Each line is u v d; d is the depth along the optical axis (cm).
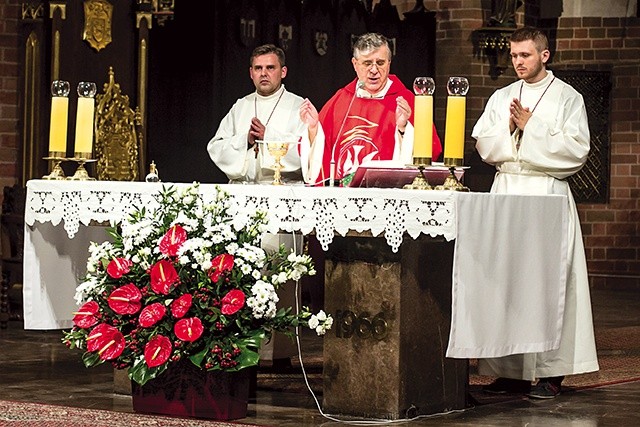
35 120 1227
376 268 671
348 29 1594
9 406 683
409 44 1684
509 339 690
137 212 681
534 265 707
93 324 673
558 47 1852
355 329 679
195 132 1417
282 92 896
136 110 1290
